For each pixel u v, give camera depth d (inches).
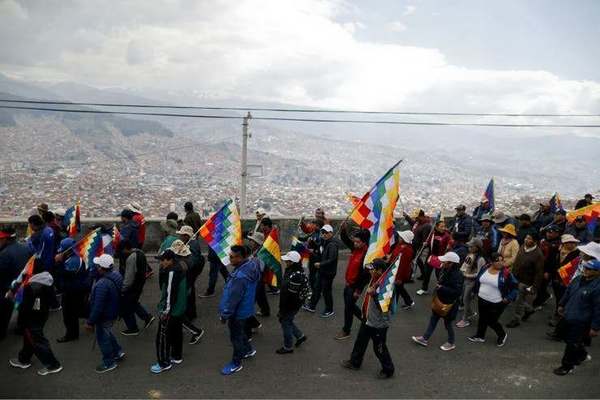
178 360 254.4
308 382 239.1
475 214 468.4
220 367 252.7
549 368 261.1
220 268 373.1
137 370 245.8
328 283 327.9
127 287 279.4
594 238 347.6
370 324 241.3
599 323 236.4
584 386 241.4
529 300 376.2
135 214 370.9
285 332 268.4
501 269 283.6
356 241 290.4
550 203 482.3
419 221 402.3
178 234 309.3
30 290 229.0
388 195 305.6
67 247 296.5
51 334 286.5
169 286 241.9
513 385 241.1
